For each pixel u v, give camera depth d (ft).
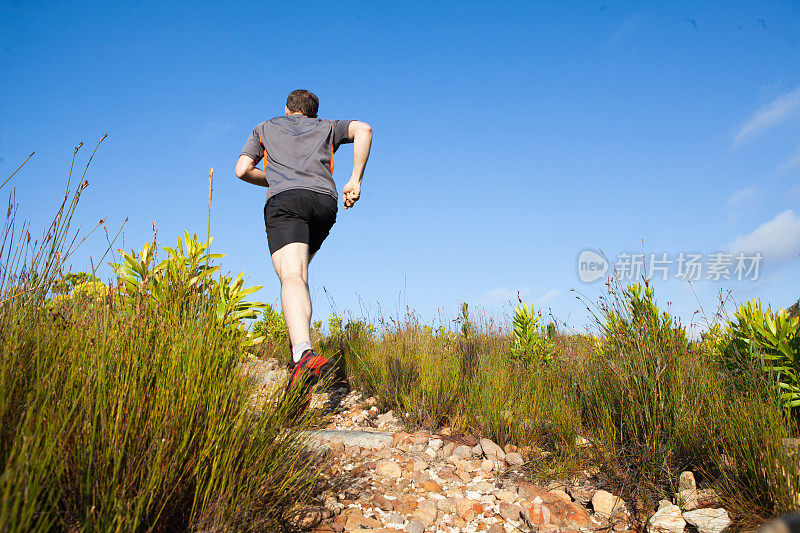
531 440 10.29
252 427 6.57
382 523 6.82
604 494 8.01
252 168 10.70
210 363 6.51
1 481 3.77
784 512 6.68
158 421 5.41
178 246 10.27
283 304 8.80
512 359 16.28
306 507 6.44
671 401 9.64
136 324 6.50
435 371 12.63
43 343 5.96
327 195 9.95
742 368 10.44
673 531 7.00
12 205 6.90
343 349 17.38
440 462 9.40
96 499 4.71
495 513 7.51
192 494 5.60
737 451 7.88
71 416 5.02
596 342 13.01
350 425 11.66
